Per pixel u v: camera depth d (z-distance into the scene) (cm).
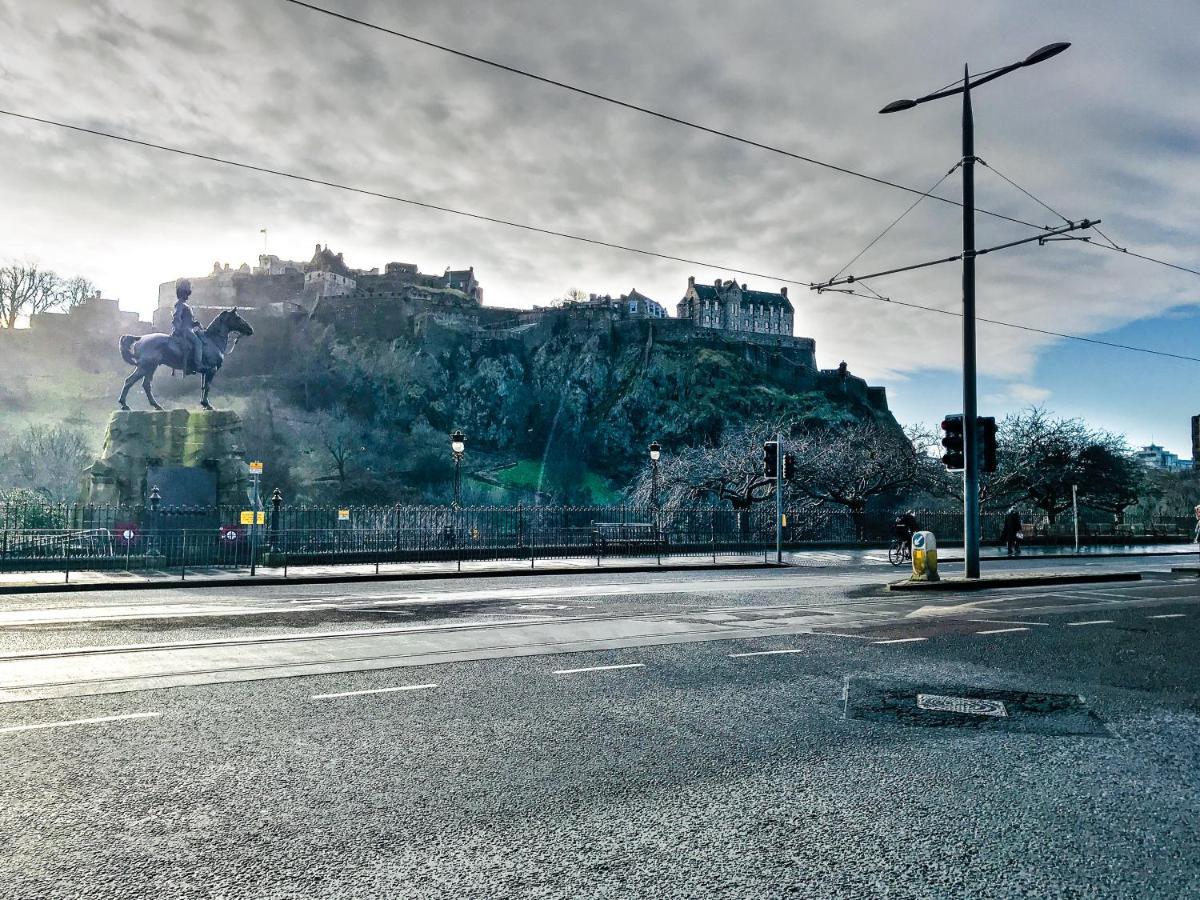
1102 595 1579
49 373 12100
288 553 2320
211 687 707
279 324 15000
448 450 14250
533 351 16862
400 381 15188
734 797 446
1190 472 7875
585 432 15800
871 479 4400
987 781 478
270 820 407
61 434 9656
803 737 566
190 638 968
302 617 1178
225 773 480
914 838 392
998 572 2122
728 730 581
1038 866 362
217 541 2467
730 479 4250
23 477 9169
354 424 13838
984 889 338
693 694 691
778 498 2669
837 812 425
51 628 1053
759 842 385
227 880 340
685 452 5394
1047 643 977
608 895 328
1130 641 1001
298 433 12912
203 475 3325
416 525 2811
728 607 1323
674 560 2709
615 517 3716
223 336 3616
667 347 16275
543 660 838
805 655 877
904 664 832
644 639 974
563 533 3072
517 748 535
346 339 15612
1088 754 534
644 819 412
